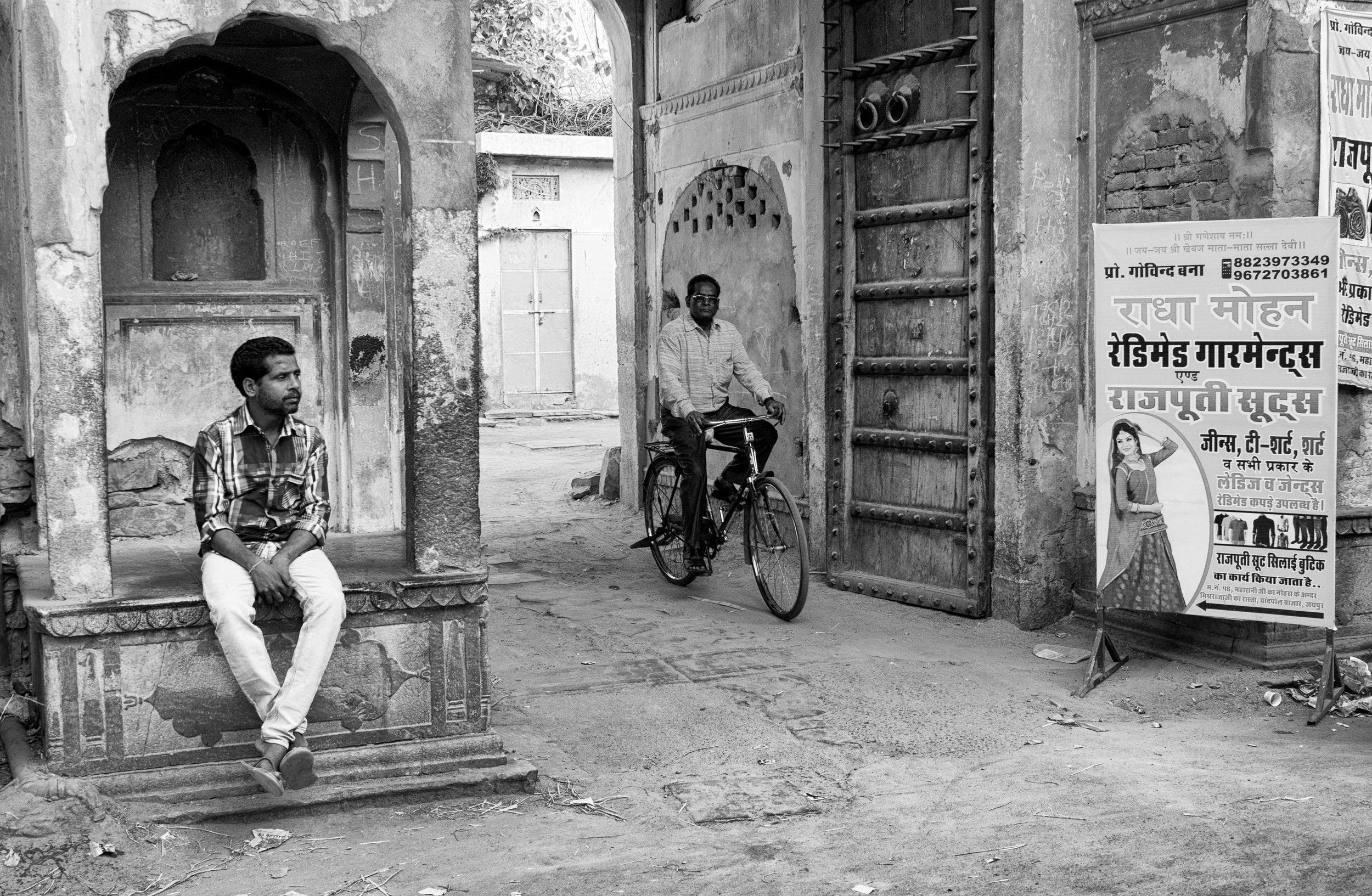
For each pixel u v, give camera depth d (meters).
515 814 4.54
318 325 6.21
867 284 8.02
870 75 7.95
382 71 4.57
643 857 4.12
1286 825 4.17
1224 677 5.97
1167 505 5.88
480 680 4.79
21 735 4.61
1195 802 4.44
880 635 6.95
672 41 10.34
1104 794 4.57
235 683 4.46
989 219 7.15
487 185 21.02
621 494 11.36
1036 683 6.09
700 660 6.43
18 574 4.97
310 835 4.31
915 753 5.21
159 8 4.29
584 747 5.23
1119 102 6.73
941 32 7.47
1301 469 5.60
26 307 5.15
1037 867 3.93
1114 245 5.91
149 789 4.32
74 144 4.19
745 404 9.45
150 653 4.36
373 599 4.59
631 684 6.02
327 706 4.60
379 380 6.26
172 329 5.97
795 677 6.12
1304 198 6.02
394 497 6.33
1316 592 5.60
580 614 7.43
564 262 21.80
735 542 9.44
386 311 6.25
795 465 8.97
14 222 5.15
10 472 5.25
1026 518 6.97
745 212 9.43
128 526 5.94
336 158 6.14
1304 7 5.93
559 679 6.11
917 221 7.64
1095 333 6.02
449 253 4.70
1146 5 6.52
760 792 4.77
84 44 4.20
